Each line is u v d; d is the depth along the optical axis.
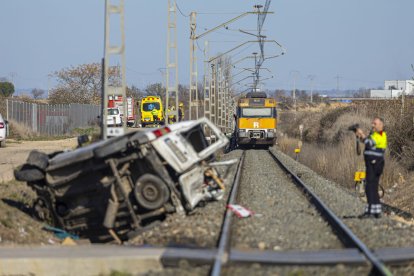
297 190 78.56
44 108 198.25
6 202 54.56
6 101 170.00
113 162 48.00
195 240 42.47
